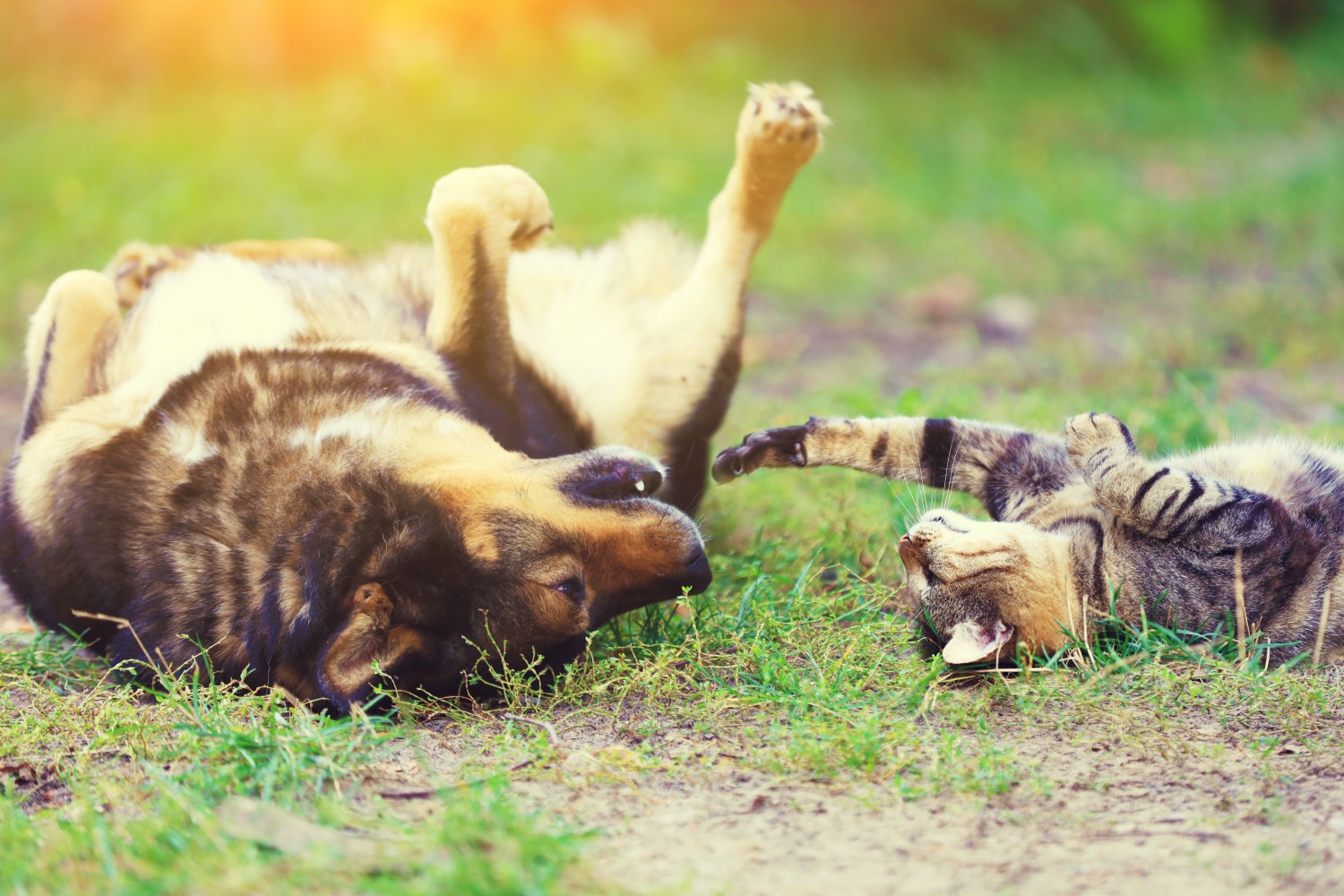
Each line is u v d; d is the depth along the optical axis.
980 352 9.94
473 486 4.39
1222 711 4.11
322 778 3.72
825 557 5.72
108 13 16.56
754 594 5.10
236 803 3.42
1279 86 19.67
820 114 6.22
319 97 15.75
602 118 15.56
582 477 4.56
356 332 5.30
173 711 4.31
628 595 4.57
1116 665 4.29
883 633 4.84
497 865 3.05
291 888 3.03
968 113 17.34
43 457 4.92
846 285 12.10
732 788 3.68
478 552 4.32
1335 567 4.70
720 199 6.53
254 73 16.69
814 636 4.84
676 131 15.43
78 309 5.40
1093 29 20.05
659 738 4.09
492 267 5.33
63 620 4.91
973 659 4.32
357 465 4.46
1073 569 4.82
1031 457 5.42
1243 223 12.98
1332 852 3.20
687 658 4.63
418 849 3.19
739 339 6.49
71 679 4.82
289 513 4.46
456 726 4.31
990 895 3.04
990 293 11.57
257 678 4.45
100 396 5.05
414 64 15.88
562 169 13.89
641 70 17.36
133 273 6.08
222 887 3.01
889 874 3.16
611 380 6.16
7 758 4.08
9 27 16.36
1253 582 4.65
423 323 5.69
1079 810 3.48
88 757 4.02
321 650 4.25
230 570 4.50
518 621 4.38
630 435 6.18
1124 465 4.82
